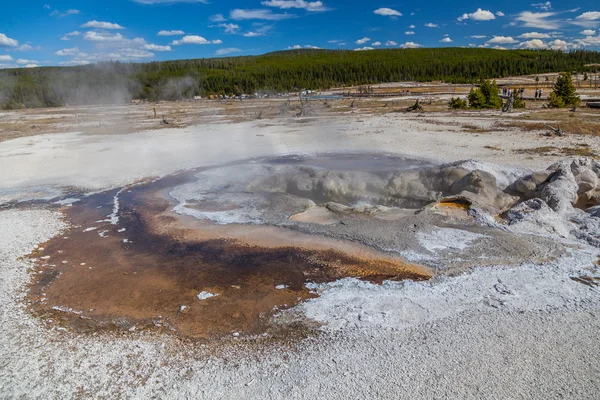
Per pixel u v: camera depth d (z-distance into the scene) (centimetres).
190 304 707
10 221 1150
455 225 950
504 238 865
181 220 1104
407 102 4234
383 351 561
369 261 820
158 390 515
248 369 543
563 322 595
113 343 611
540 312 621
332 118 3200
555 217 944
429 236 898
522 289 684
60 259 905
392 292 705
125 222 1116
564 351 540
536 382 494
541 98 3966
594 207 1037
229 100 6391
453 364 529
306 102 4425
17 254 932
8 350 603
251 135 2530
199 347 593
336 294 712
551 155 1584
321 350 571
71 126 3394
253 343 595
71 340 623
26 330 651
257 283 766
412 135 2212
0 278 820
